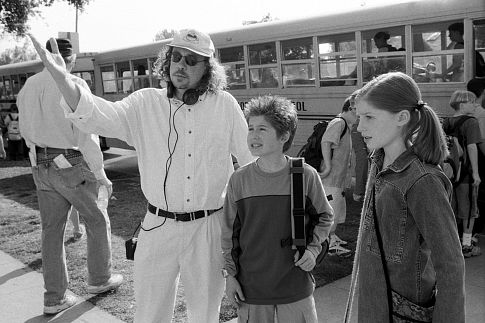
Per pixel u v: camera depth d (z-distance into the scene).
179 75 3.05
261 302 2.78
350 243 6.17
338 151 5.52
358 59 7.98
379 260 2.10
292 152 9.20
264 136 2.70
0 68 21.08
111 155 17.38
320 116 8.63
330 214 2.87
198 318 3.25
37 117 4.34
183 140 3.11
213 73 3.15
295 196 2.71
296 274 2.78
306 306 2.85
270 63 9.27
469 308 4.31
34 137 4.41
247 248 2.79
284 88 9.10
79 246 6.59
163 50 3.21
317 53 8.49
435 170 2.01
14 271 5.79
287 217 2.73
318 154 5.71
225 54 10.10
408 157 2.04
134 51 12.69
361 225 2.24
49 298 4.53
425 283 2.05
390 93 2.04
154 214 3.16
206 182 3.14
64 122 4.38
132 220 8.02
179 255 3.17
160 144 3.12
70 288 5.09
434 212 1.93
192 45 3.04
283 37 8.91
